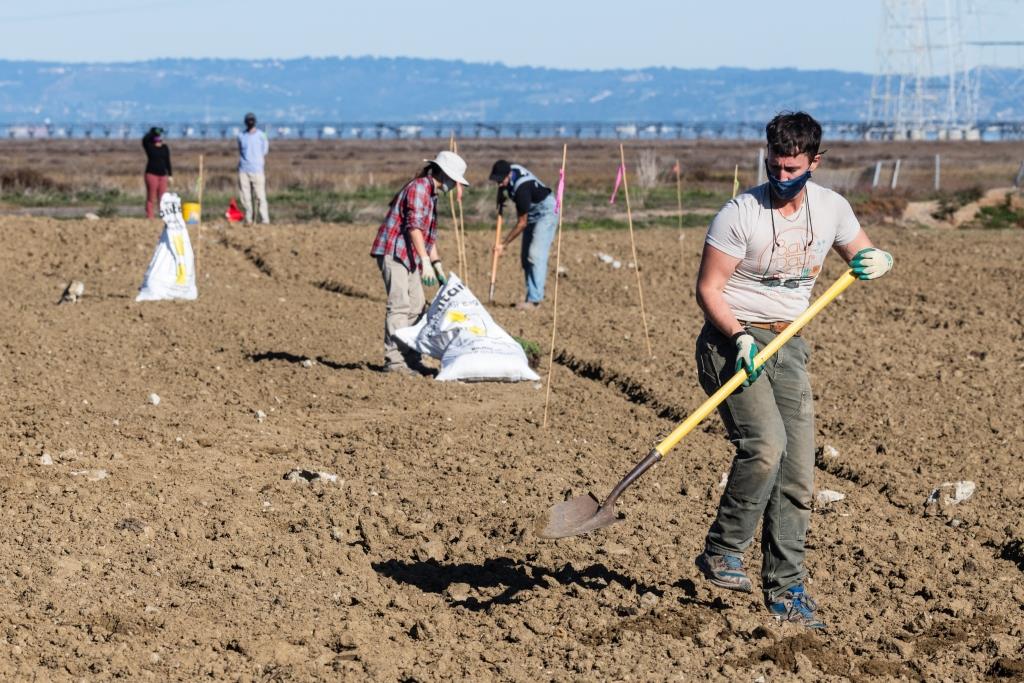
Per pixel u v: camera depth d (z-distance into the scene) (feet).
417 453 62.39
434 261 79.05
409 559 48.29
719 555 41.09
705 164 489.26
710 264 39.40
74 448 60.70
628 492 56.29
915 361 84.74
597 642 41.14
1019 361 84.84
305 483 56.65
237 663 38.91
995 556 49.24
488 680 38.24
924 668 39.24
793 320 40.14
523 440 65.16
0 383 74.59
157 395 73.05
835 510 54.34
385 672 38.50
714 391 40.40
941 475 58.85
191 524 50.34
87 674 37.60
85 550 46.70
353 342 92.27
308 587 44.98
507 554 48.75
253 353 86.58
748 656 39.93
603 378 80.94
